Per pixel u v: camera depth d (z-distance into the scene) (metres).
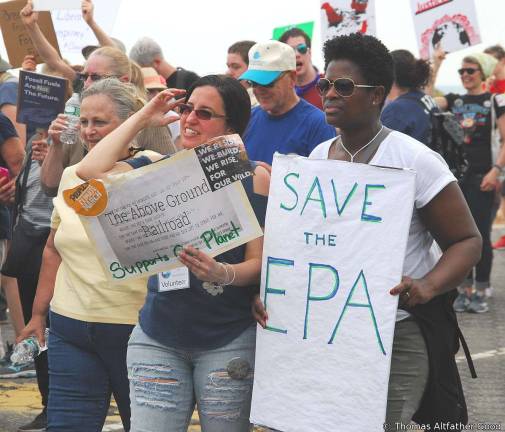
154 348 3.48
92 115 3.90
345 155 3.40
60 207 3.88
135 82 4.82
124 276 3.40
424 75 6.07
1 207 6.32
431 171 3.28
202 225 3.34
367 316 3.21
